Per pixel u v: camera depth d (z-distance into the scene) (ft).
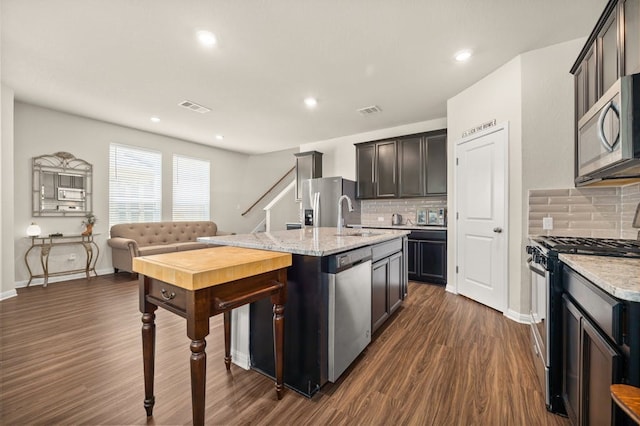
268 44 8.16
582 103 6.66
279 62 9.13
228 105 12.84
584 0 6.41
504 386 5.44
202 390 3.89
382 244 7.99
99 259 15.10
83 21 7.16
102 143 15.21
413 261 13.79
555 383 4.70
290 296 5.63
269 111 13.60
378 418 4.61
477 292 10.45
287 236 7.84
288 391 5.40
